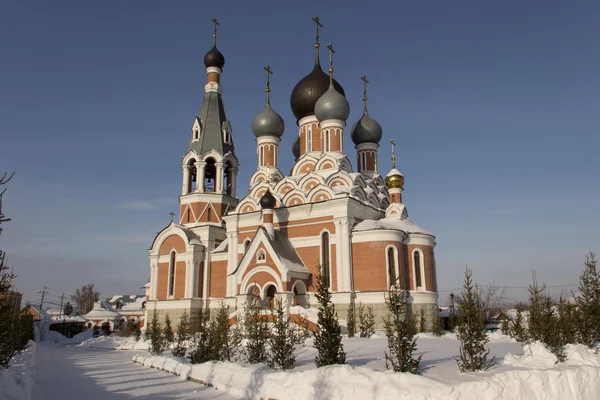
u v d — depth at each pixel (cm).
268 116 4419
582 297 2011
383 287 3189
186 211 4378
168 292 4159
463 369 1301
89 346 4209
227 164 4534
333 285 3356
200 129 4509
